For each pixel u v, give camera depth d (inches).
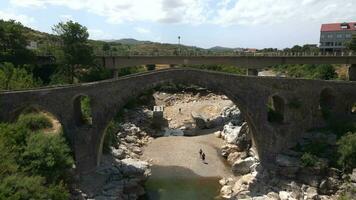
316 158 1803.6
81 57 3159.5
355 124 1942.7
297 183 1788.9
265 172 1926.7
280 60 3580.2
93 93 1881.2
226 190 1865.2
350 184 1620.3
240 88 1978.3
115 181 1846.7
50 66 3255.4
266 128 2015.3
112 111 1920.5
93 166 1931.6
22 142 1562.5
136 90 1930.4
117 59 3639.3
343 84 2062.0
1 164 1331.2
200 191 1892.2
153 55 3631.9
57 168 1519.4
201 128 3110.2
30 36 5413.4
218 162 2287.2
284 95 2007.9
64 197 1407.5
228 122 3034.0
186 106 3897.6
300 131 2039.9
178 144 2645.2
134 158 2285.9
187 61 3627.0
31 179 1323.8
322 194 1708.9
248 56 3577.8
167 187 1942.7
